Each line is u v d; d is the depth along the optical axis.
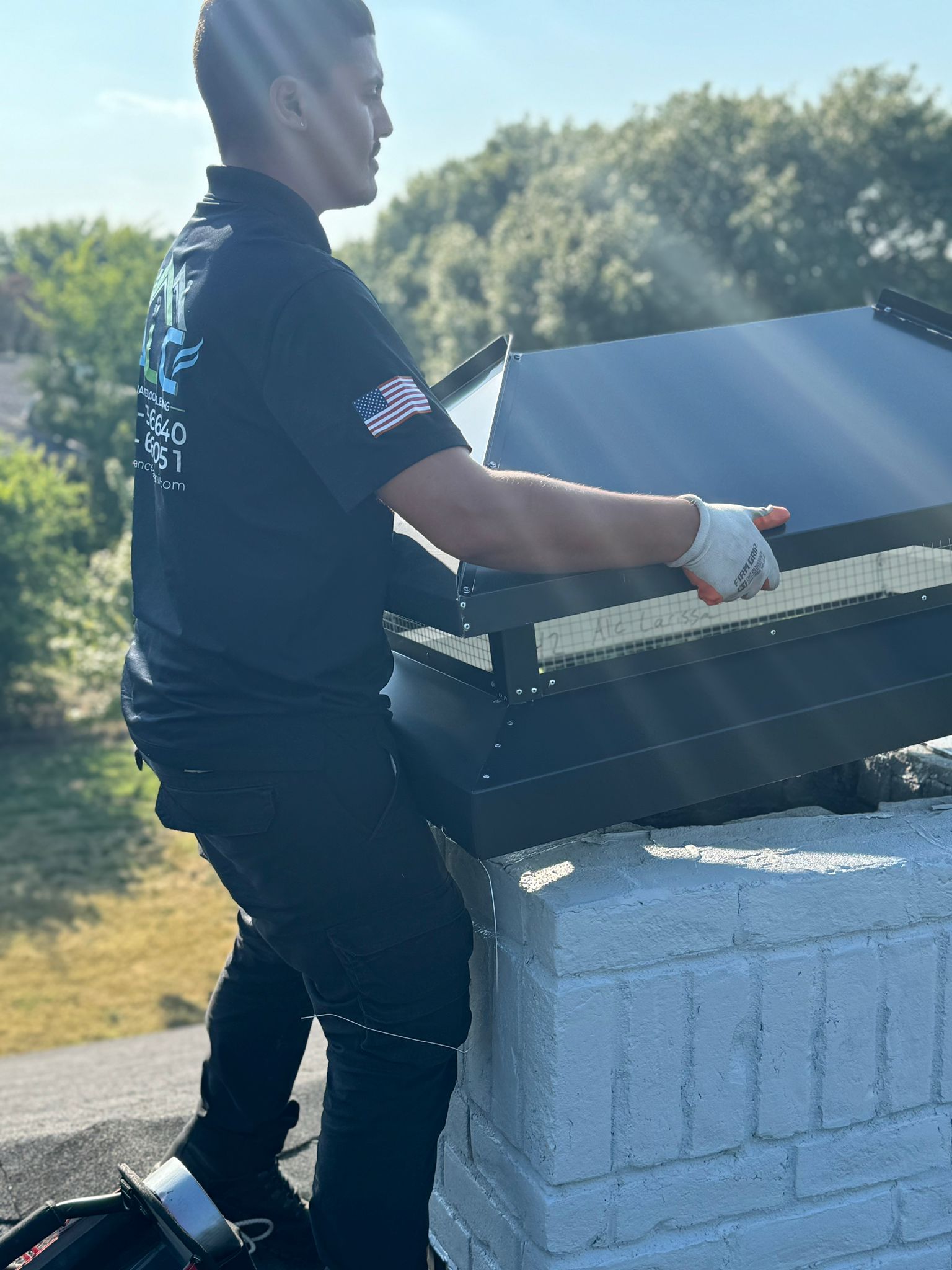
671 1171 1.59
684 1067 1.57
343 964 1.51
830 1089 1.65
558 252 33.66
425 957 1.50
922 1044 1.68
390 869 1.46
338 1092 1.58
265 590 1.39
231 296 1.36
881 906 1.61
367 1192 1.56
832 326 2.08
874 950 1.62
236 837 1.42
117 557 24.31
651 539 1.42
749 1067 1.60
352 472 1.30
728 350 1.96
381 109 1.54
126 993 11.11
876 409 1.86
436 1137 1.59
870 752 1.71
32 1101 3.32
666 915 1.51
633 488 1.61
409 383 1.32
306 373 1.31
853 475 1.71
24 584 22.22
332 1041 1.59
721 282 34.81
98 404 39.62
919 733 1.75
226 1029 1.88
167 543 1.45
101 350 39.97
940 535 1.70
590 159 38.47
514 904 1.58
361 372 1.31
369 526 1.43
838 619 1.77
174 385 1.43
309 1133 2.46
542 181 38.66
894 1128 1.69
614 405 1.76
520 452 1.63
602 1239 1.58
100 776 18.77
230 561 1.40
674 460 1.68
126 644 22.75
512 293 34.59
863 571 1.78
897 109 37.19
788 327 2.06
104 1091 3.40
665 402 1.79
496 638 1.54
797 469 1.70
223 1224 1.39
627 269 32.84
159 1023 10.45
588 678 1.60
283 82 1.44
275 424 1.36
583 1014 1.50
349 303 1.33
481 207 62.41
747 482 1.67
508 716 1.54
